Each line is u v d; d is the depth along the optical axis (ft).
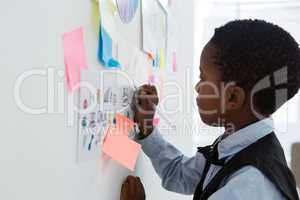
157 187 3.70
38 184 1.50
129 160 2.47
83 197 1.97
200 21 7.04
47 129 1.56
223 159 2.07
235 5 7.60
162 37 3.80
